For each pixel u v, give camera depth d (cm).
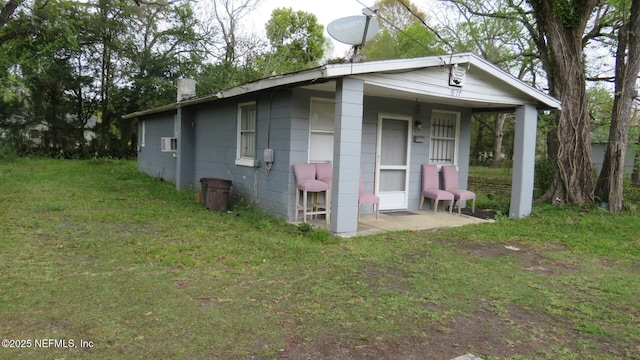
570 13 908
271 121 762
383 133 836
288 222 701
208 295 370
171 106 1113
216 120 984
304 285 405
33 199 833
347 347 288
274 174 756
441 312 354
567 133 920
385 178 848
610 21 1185
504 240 637
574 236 666
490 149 3438
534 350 294
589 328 331
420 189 896
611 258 549
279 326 315
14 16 1494
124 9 2108
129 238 557
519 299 391
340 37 643
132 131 2372
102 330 296
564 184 920
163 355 266
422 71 663
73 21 1630
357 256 514
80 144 2286
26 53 1554
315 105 734
